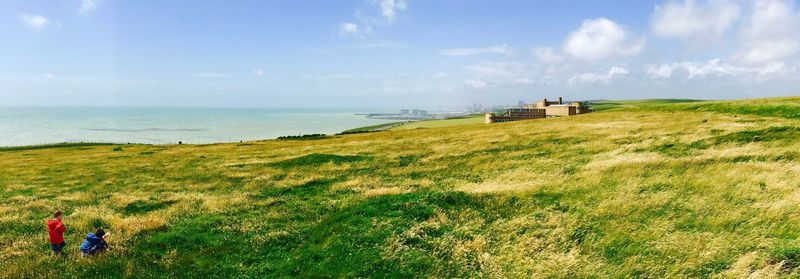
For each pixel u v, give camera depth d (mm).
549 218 20156
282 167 45219
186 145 88688
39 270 18938
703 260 14938
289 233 22516
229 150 68812
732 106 61812
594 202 21484
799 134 33562
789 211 17594
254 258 19688
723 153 29953
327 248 18656
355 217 21359
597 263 15773
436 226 19672
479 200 23250
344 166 42906
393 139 68125
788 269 13516
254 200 30516
